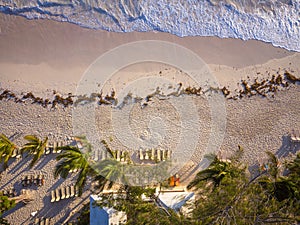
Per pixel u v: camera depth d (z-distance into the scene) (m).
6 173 16.80
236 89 17.98
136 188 14.12
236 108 17.94
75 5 17.73
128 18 17.97
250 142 17.95
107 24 17.88
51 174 17.06
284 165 16.42
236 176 14.58
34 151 16.23
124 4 17.97
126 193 14.22
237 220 12.82
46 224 16.73
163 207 14.73
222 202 13.38
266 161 17.77
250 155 17.88
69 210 17.03
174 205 14.91
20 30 17.36
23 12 17.41
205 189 14.81
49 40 17.47
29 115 17.11
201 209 13.49
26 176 16.86
